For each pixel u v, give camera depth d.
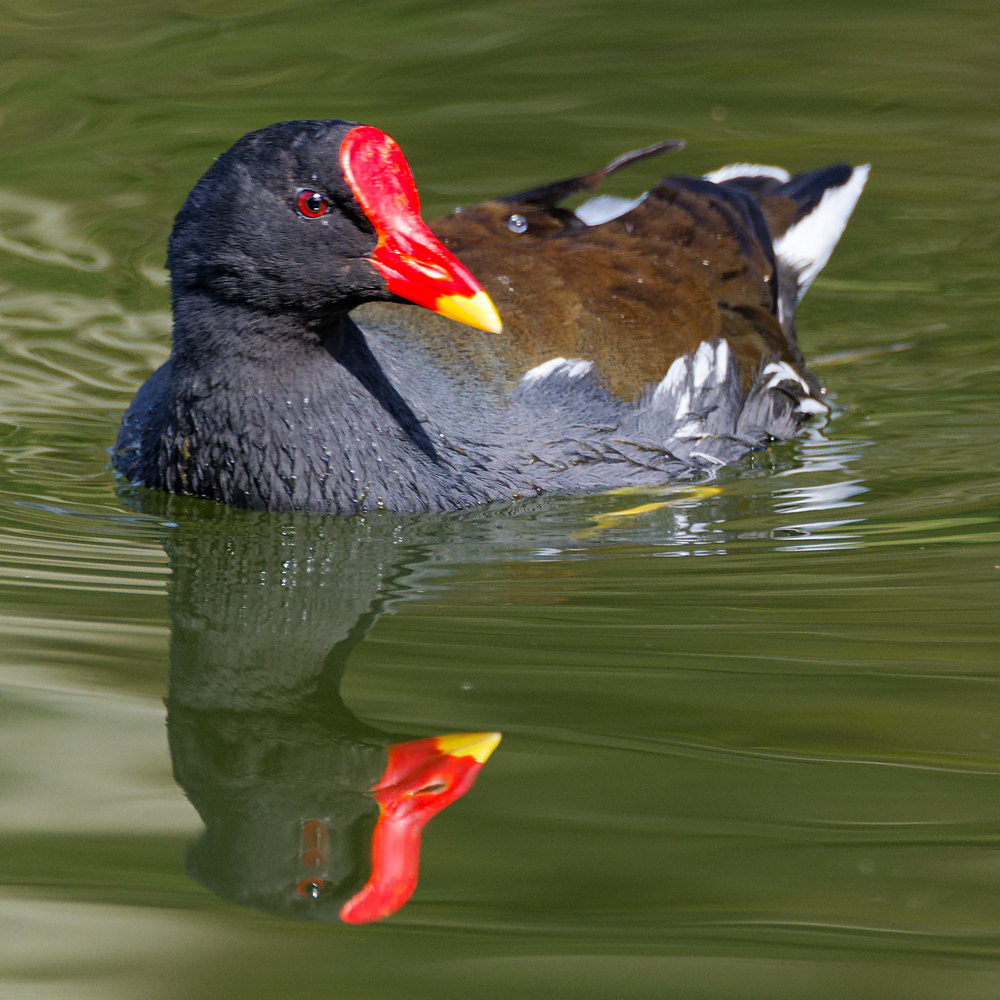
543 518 10.55
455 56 20.09
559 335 11.23
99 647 8.35
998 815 6.53
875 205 16.92
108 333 13.99
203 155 17.19
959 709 7.47
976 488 10.98
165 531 10.27
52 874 6.15
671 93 19.31
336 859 6.33
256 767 7.07
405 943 5.71
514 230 12.17
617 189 16.81
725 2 21.47
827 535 10.15
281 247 9.72
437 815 6.54
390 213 9.61
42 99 18.33
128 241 15.71
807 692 7.68
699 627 8.56
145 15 20.58
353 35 20.52
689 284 12.20
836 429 12.41
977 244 16.17
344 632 8.62
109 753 7.16
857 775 6.86
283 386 10.16
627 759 7.01
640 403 11.37
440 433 10.51
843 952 5.64
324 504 10.30
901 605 8.84
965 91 19.39
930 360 13.77
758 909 5.89
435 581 9.46
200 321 10.13
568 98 19.08
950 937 5.72
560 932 5.75
